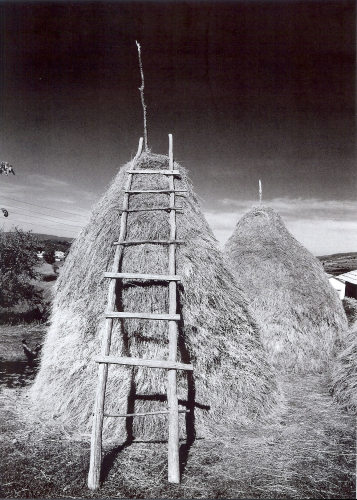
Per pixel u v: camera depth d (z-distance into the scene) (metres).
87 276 5.44
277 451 4.35
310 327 8.16
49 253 20.55
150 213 5.45
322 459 4.18
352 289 16.81
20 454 4.24
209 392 4.91
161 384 4.65
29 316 16.05
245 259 9.20
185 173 6.28
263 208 10.27
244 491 3.60
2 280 16.45
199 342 4.97
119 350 4.75
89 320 5.18
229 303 5.50
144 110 6.59
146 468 3.97
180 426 4.62
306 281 8.76
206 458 4.18
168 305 4.80
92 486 3.64
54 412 5.13
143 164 6.11
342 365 6.54
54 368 5.41
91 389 4.89
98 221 5.78
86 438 4.61
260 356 5.65
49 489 3.62
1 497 3.49
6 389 6.37
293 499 3.48
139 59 6.45
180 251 5.18
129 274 4.70
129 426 4.56
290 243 9.55
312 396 6.29
